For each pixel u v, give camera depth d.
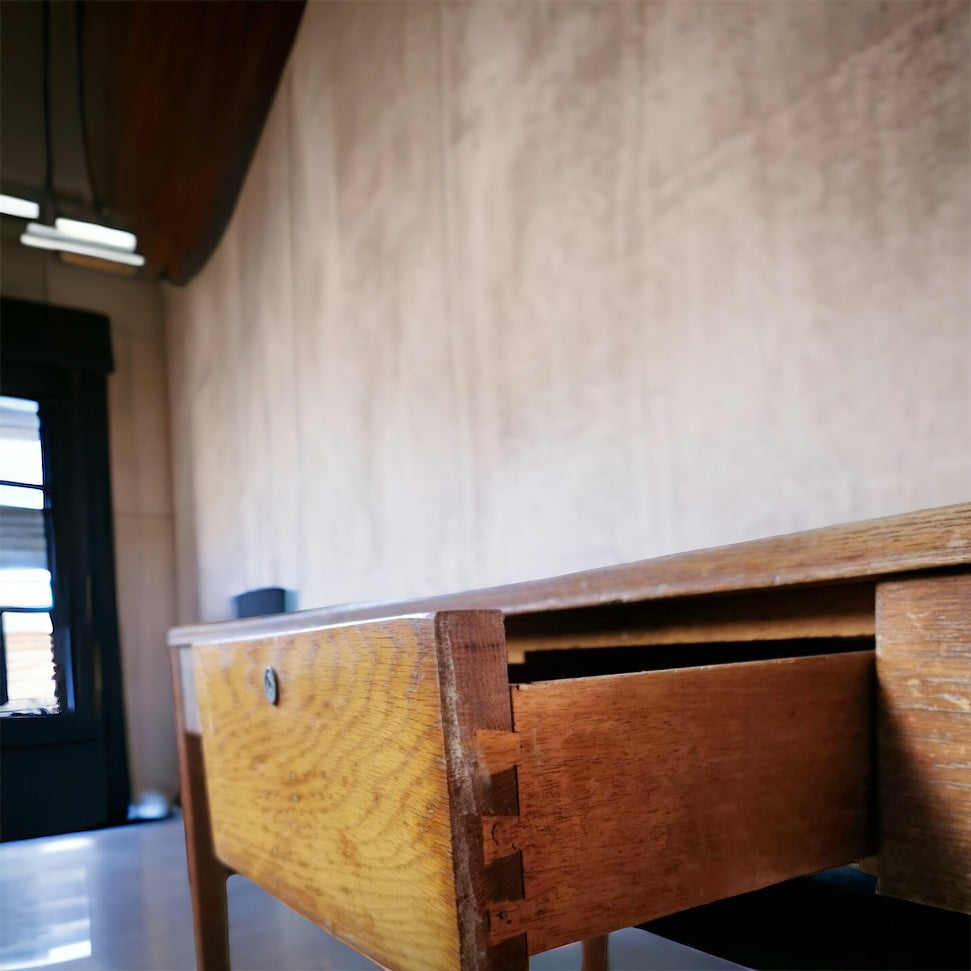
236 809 0.93
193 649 1.05
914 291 1.28
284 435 3.46
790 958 1.42
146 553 4.36
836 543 0.75
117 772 4.03
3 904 2.47
